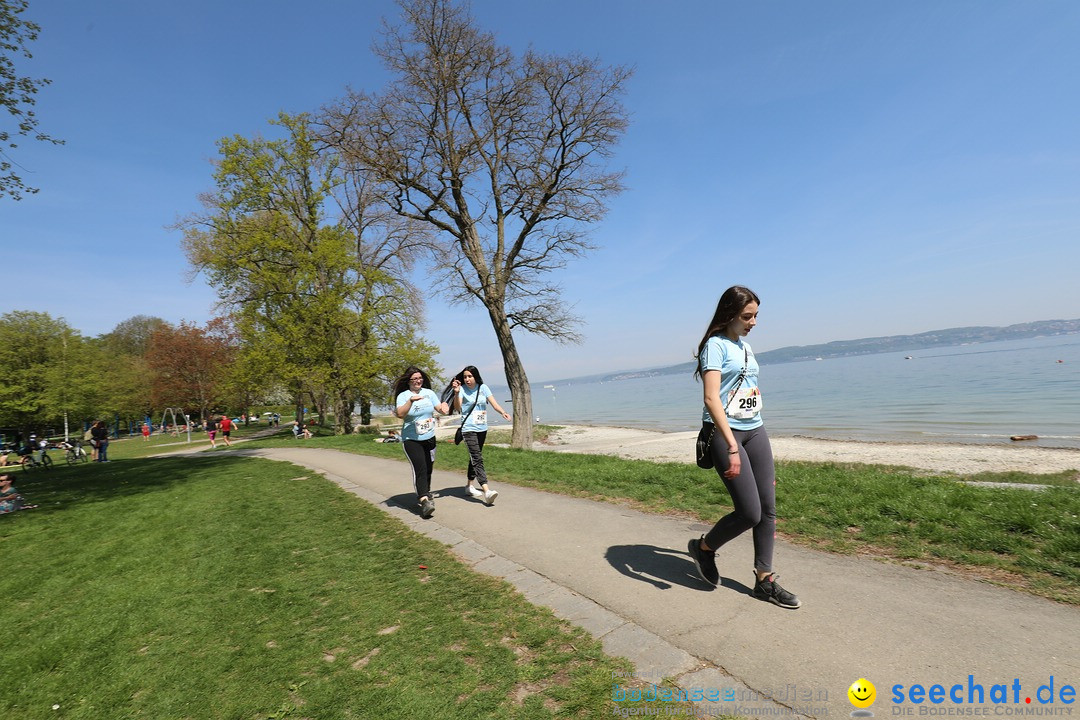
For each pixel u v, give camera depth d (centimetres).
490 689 276
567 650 308
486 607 382
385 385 3167
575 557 469
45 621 439
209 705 295
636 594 374
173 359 4962
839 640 285
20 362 3684
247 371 2558
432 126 1727
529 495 755
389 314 2831
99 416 4219
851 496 570
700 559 369
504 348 1908
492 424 4228
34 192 1121
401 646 336
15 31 1061
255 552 588
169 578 520
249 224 2591
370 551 553
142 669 345
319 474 1196
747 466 328
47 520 856
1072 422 2270
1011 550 384
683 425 3653
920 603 319
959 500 509
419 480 676
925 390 4669
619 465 981
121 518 834
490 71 1719
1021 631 276
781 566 403
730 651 285
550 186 1778
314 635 367
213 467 1509
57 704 313
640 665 283
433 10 1638
